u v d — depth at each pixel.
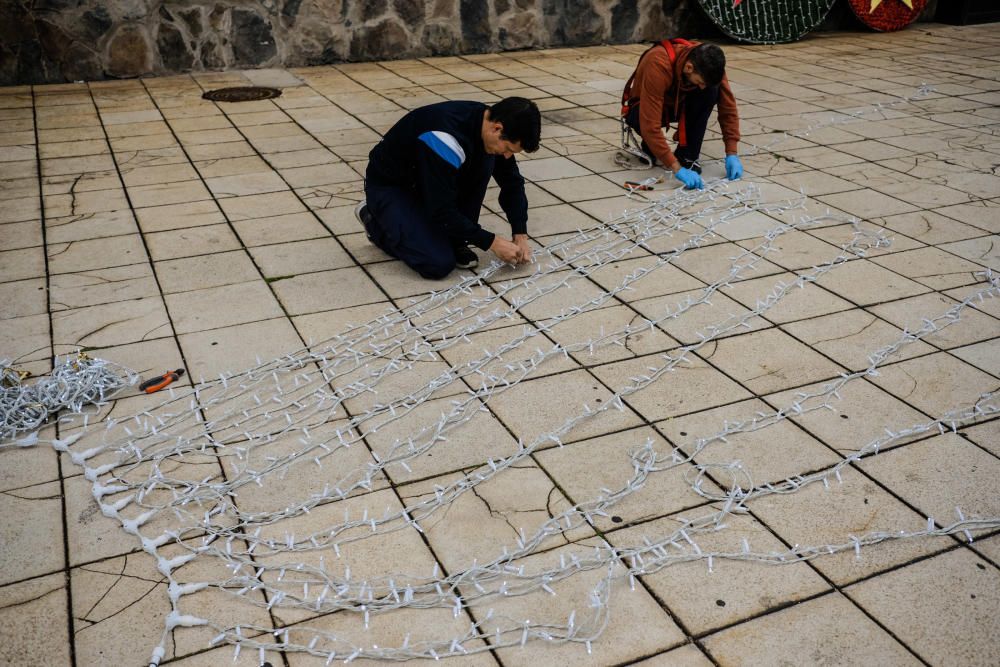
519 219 3.53
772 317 3.23
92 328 3.11
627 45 8.43
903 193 4.50
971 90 6.66
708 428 2.58
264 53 7.19
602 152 5.19
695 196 4.43
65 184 4.56
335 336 3.09
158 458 2.44
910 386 2.79
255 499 2.30
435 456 2.46
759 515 2.23
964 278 3.53
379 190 3.47
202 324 3.15
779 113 6.02
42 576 2.01
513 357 2.97
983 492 2.30
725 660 1.81
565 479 2.37
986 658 1.81
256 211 4.21
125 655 1.81
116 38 6.66
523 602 1.98
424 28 7.64
